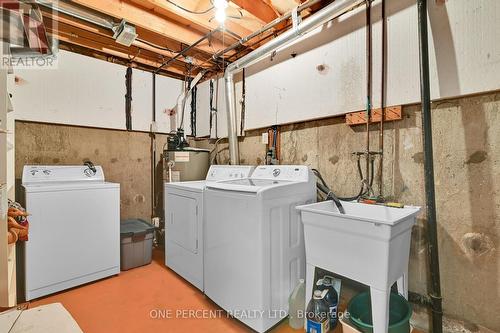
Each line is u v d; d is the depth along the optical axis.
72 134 2.64
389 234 1.16
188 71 3.17
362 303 1.53
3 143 1.32
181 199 2.25
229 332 1.57
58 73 2.51
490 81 1.24
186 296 1.99
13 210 1.53
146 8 2.12
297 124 2.23
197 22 2.10
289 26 2.24
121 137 2.98
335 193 1.95
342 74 1.84
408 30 1.52
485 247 1.31
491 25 1.24
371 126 1.74
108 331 1.57
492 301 1.29
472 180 1.35
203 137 3.35
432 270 1.38
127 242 2.47
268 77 2.43
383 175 1.68
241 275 1.59
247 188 1.57
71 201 2.08
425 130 1.37
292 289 1.68
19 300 1.92
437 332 1.36
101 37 2.55
